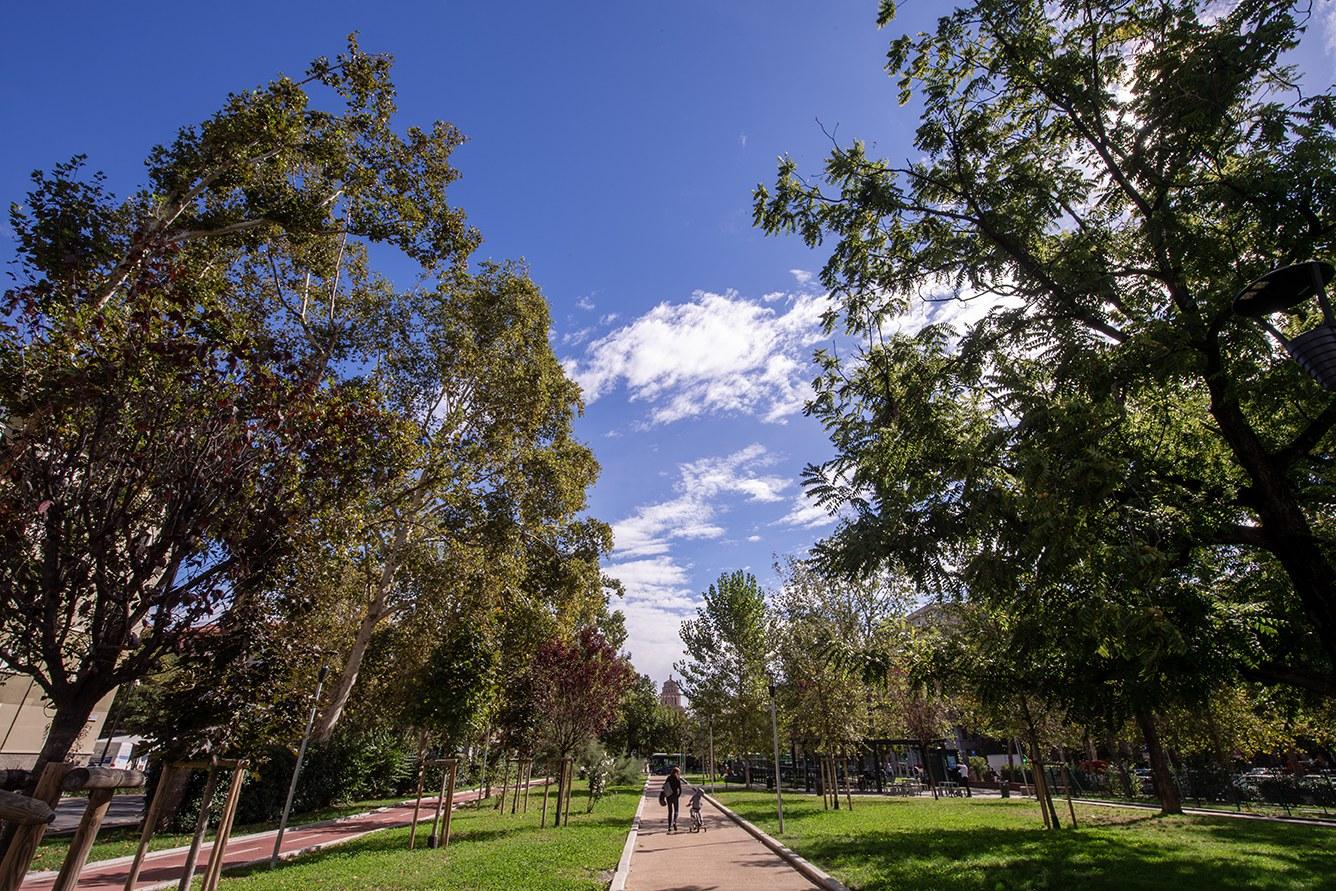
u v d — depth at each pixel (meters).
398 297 21.56
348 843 14.66
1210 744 22.58
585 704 19.22
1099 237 9.74
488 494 22.06
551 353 24.06
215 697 6.52
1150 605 6.52
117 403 4.52
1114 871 8.98
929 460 9.61
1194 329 7.92
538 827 17.09
